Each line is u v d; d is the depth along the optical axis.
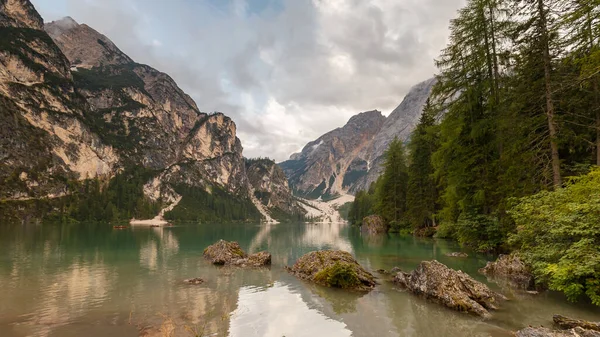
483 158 24.34
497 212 22.59
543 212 13.35
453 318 10.77
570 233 11.50
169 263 23.11
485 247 23.55
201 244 40.00
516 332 9.05
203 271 19.91
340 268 15.92
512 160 20.55
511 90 22.53
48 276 17.55
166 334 9.23
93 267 20.83
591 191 12.07
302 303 12.64
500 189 21.59
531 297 12.88
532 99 19.44
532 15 18.41
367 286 15.43
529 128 19.86
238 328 9.80
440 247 31.67
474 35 24.97
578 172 18.55
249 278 17.77
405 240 40.97
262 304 12.48
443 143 27.67
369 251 28.94
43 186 160.75
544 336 8.27
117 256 26.62
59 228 84.00
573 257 11.41
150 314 11.12
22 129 172.12
